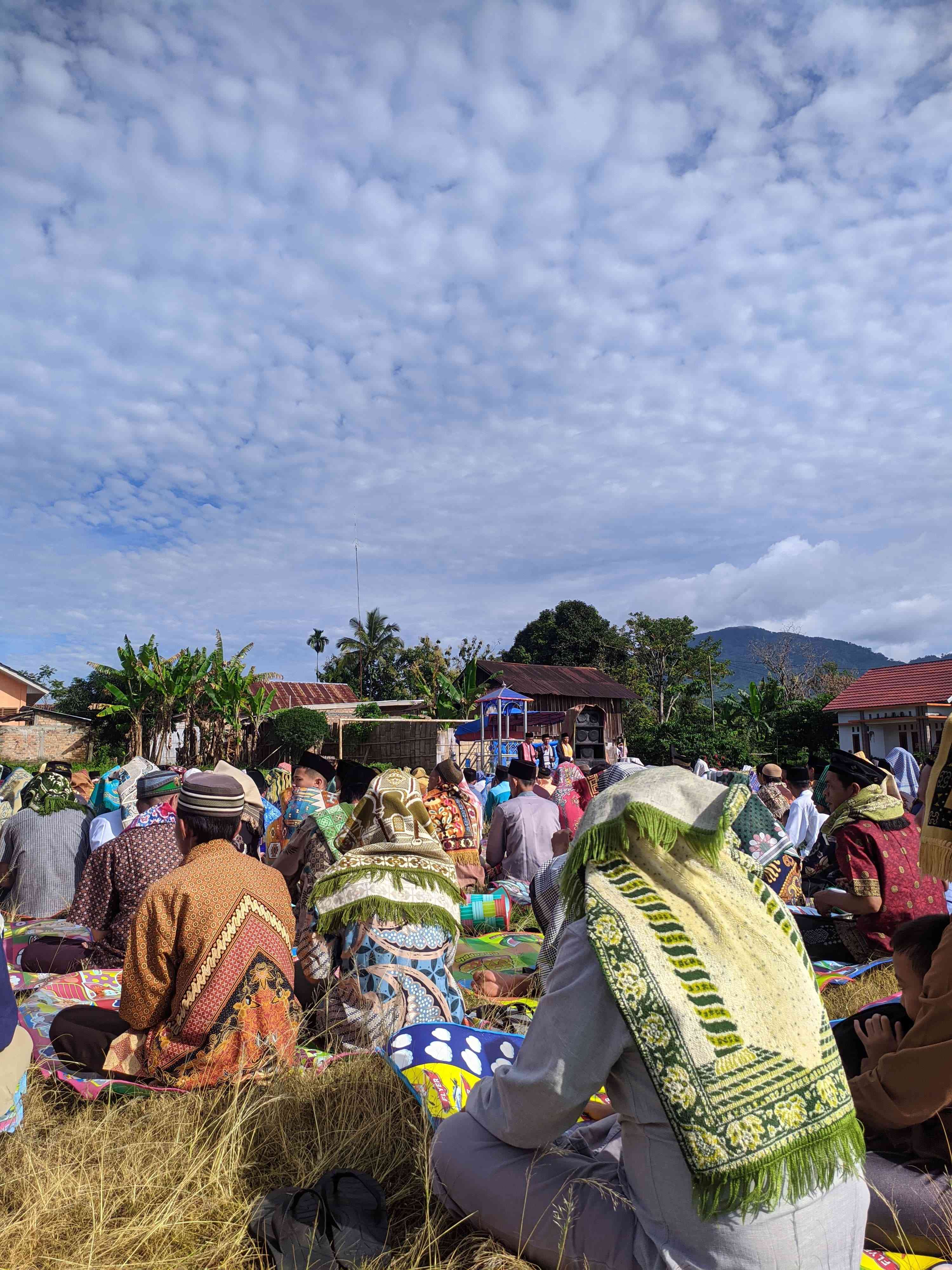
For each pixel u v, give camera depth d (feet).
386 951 10.85
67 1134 8.77
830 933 16.69
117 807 24.80
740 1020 5.83
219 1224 7.50
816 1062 5.95
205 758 122.42
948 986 7.52
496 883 22.90
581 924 6.38
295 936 14.20
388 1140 8.83
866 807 15.51
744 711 124.77
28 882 18.57
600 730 110.11
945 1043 7.45
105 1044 10.48
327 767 19.04
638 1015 5.71
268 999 10.00
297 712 108.99
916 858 15.23
